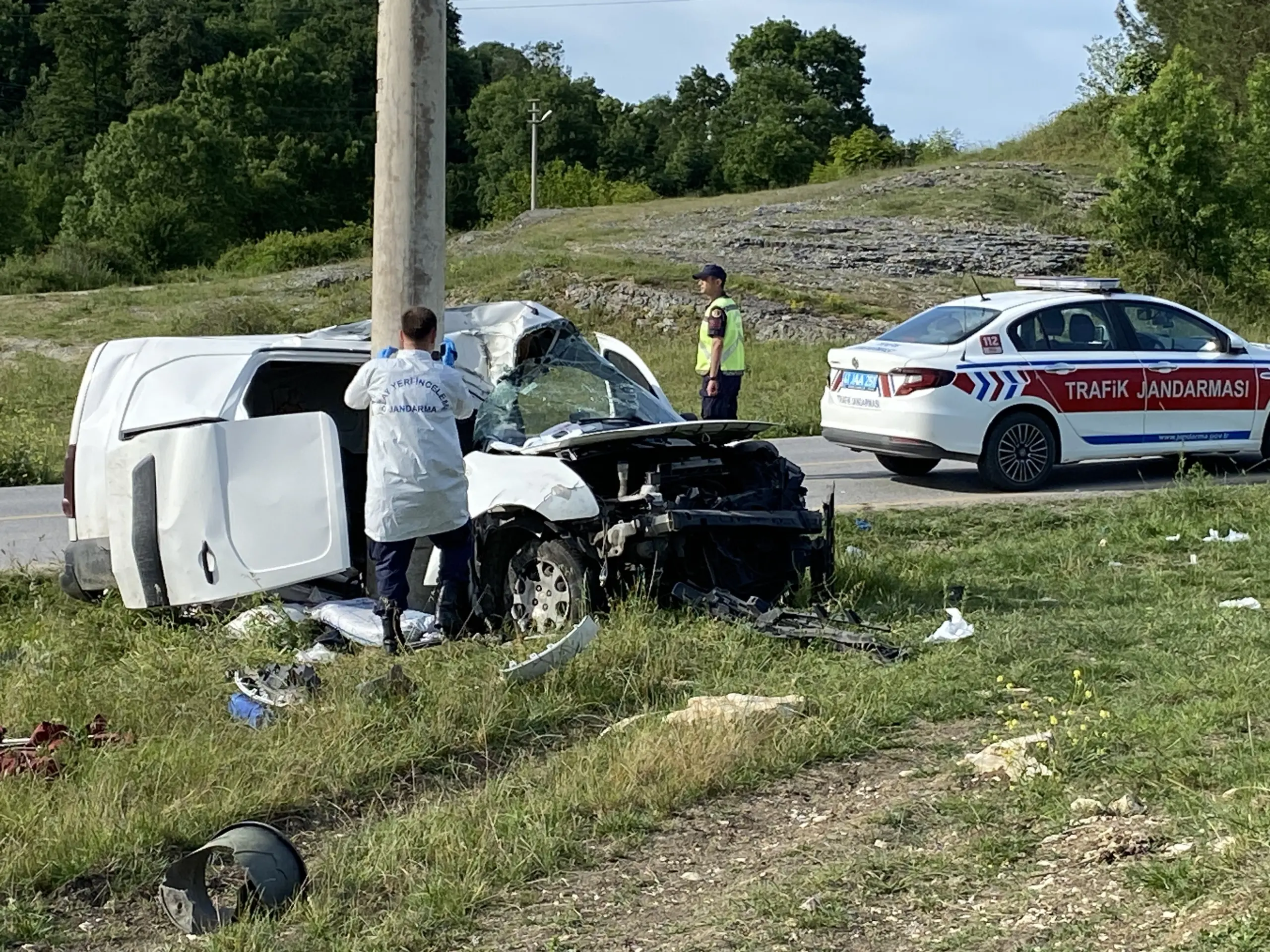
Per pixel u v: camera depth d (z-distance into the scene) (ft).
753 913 13.23
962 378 38.99
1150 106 97.14
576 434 24.91
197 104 261.24
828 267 105.91
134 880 14.87
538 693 20.24
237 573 23.97
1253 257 95.76
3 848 15.07
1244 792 14.56
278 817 16.65
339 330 30.48
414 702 19.58
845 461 47.47
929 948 12.19
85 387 27.48
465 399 23.15
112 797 16.28
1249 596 25.73
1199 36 149.07
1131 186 97.35
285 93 270.67
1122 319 41.37
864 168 238.27
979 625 23.72
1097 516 34.73
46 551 34.40
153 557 24.93
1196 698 18.70
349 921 13.56
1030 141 173.58
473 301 95.55
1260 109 97.60
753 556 26.35
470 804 16.28
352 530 26.71
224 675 21.77
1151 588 26.58
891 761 17.60
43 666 22.59
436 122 27.68
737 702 19.10
